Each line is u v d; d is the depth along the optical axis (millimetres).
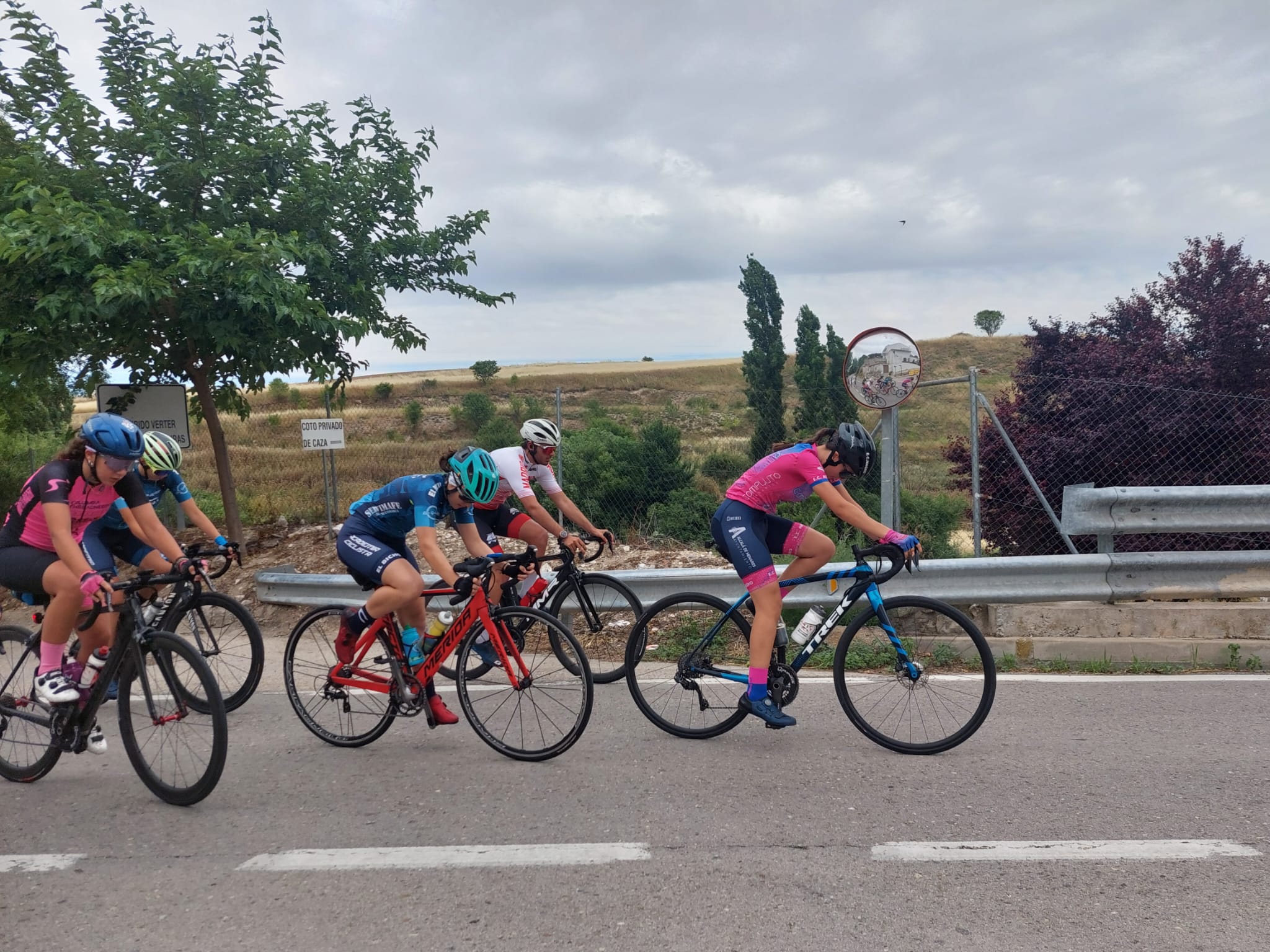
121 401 8742
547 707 4215
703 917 2703
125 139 7809
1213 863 2994
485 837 3322
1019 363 12117
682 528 11742
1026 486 10492
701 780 3881
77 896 2936
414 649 4387
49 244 6727
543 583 5609
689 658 4527
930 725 4426
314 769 4160
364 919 2740
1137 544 9328
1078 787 3711
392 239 9039
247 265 7078
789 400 38344
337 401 9938
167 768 3727
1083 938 2537
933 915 2686
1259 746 4172
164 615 4895
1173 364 10602
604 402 52438
